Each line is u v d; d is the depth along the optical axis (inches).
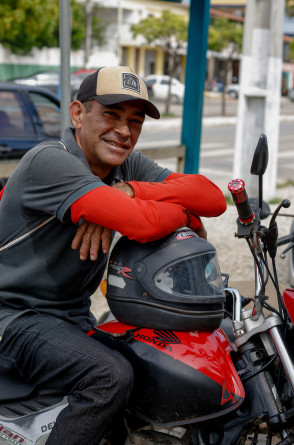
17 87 265.3
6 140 253.8
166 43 1142.3
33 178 81.9
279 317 76.7
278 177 464.1
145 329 79.2
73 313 86.4
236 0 1913.1
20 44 997.8
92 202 78.3
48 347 79.4
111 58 1295.5
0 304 86.7
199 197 87.4
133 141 88.7
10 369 82.9
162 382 75.4
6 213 85.7
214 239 265.3
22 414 77.7
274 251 78.3
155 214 78.0
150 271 77.5
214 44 1296.8
